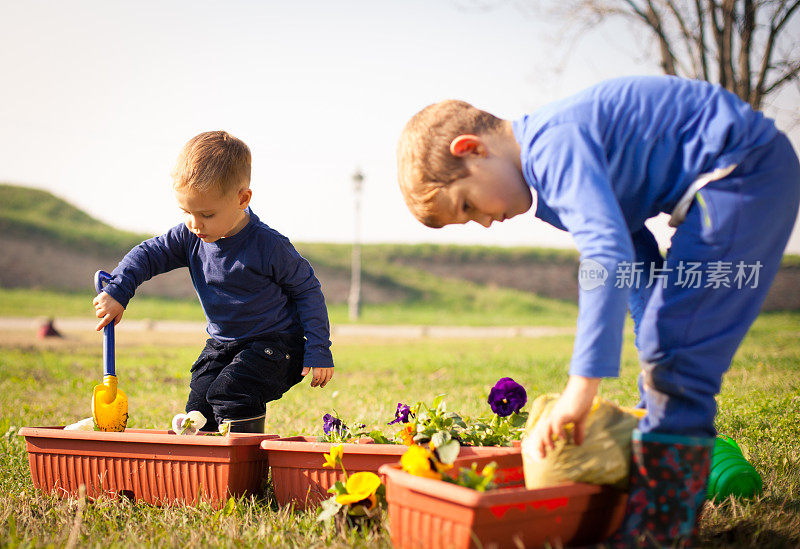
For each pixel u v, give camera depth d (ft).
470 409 14.48
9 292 101.35
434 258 139.74
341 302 118.73
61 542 6.73
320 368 9.92
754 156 6.21
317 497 7.91
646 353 6.20
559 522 5.99
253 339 10.10
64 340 49.60
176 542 6.77
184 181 9.21
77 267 115.03
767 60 34.96
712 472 8.11
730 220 6.10
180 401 17.74
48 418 14.49
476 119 6.57
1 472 9.86
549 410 6.41
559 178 6.11
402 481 6.10
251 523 7.35
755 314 6.29
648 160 6.31
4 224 119.75
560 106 6.48
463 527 5.63
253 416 9.76
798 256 100.32
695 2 37.78
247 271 9.89
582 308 5.78
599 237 5.77
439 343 52.37
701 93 6.43
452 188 6.50
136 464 8.49
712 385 6.11
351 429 9.05
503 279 133.90
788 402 13.47
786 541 6.48
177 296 110.11
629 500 6.15
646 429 6.10
